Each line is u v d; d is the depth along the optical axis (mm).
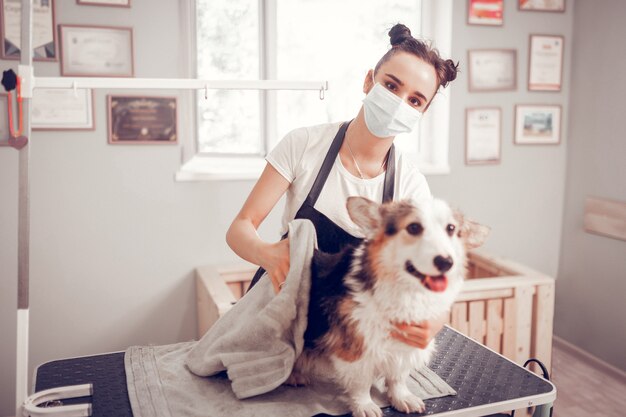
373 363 1150
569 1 3227
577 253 3301
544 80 3250
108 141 2633
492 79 3158
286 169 1400
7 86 1126
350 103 3121
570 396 2795
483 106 3172
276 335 1229
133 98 2641
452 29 3051
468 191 3238
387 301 1083
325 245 1372
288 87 1436
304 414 1192
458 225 1129
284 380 1224
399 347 1140
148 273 2795
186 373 1386
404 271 1056
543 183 3357
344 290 1131
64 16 2498
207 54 2859
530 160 3312
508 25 3143
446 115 3131
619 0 2920
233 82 1373
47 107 2525
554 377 2990
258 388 1238
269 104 2967
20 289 1161
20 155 1139
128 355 1508
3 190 2533
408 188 1441
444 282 1033
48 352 2703
